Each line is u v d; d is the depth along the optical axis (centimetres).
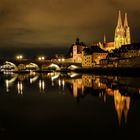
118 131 2423
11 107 3738
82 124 2688
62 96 5053
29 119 2930
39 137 2234
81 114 3206
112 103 4081
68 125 2653
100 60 19638
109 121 2836
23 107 3741
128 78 10156
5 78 11819
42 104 4016
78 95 5197
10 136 2247
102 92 5691
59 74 15962
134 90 6056
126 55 17862
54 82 8950
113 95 5122
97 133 2361
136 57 14825
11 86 7431
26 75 14962
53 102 4228
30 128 2530
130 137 2238
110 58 18788
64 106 3819
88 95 5172
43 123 2727
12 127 2553
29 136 2261
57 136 2269
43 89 6488
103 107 3719
